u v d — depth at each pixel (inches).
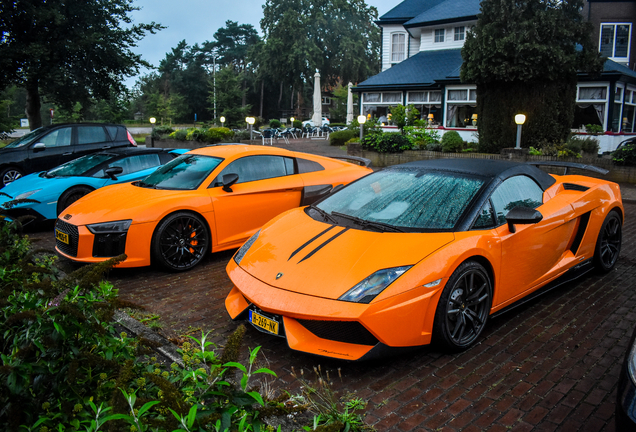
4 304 80.5
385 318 109.3
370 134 659.4
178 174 221.3
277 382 112.0
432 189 147.3
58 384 66.2
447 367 119.2
